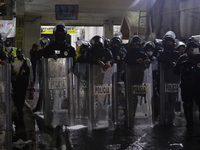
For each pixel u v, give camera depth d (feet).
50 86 16.56
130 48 17.37
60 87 16.70
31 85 22.12
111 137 14.66
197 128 16.88
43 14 66.90
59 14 58.23
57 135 13.97
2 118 15.08
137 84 16.99
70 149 12.35
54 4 59.52
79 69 18.26
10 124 15.29
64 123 16.88
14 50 22.61
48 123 16.65
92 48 16.42
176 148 12.66
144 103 17.19
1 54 15.92
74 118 17.08
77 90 18.37
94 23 79.77
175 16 31.32
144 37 32.73
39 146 13.15
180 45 22.16
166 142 13.66
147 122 17.28
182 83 17.26
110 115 16.66
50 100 16.65
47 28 89.97
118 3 60.90
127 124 16.99
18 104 21.20
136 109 17.10
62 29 16.88
